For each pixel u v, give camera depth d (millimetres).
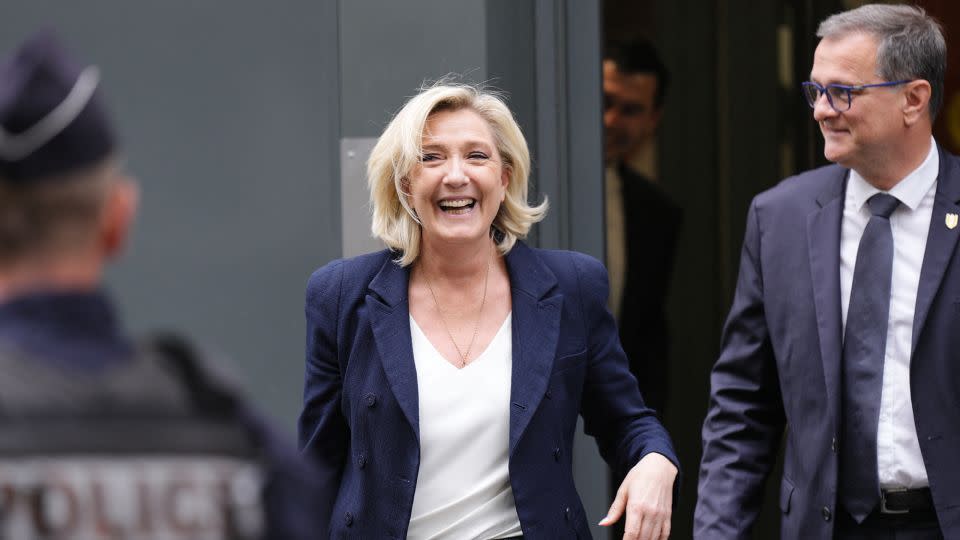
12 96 4184
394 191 8570
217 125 11945
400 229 8523
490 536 8195
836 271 8734
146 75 12070
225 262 11984
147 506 4031
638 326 11758
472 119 8391
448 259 8445
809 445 8766
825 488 8672
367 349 8391
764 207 9164
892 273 8578
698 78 11672
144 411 4125
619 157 11594
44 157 4172
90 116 4258
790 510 8922
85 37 12133
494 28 11109
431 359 8344
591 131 11391
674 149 11672
